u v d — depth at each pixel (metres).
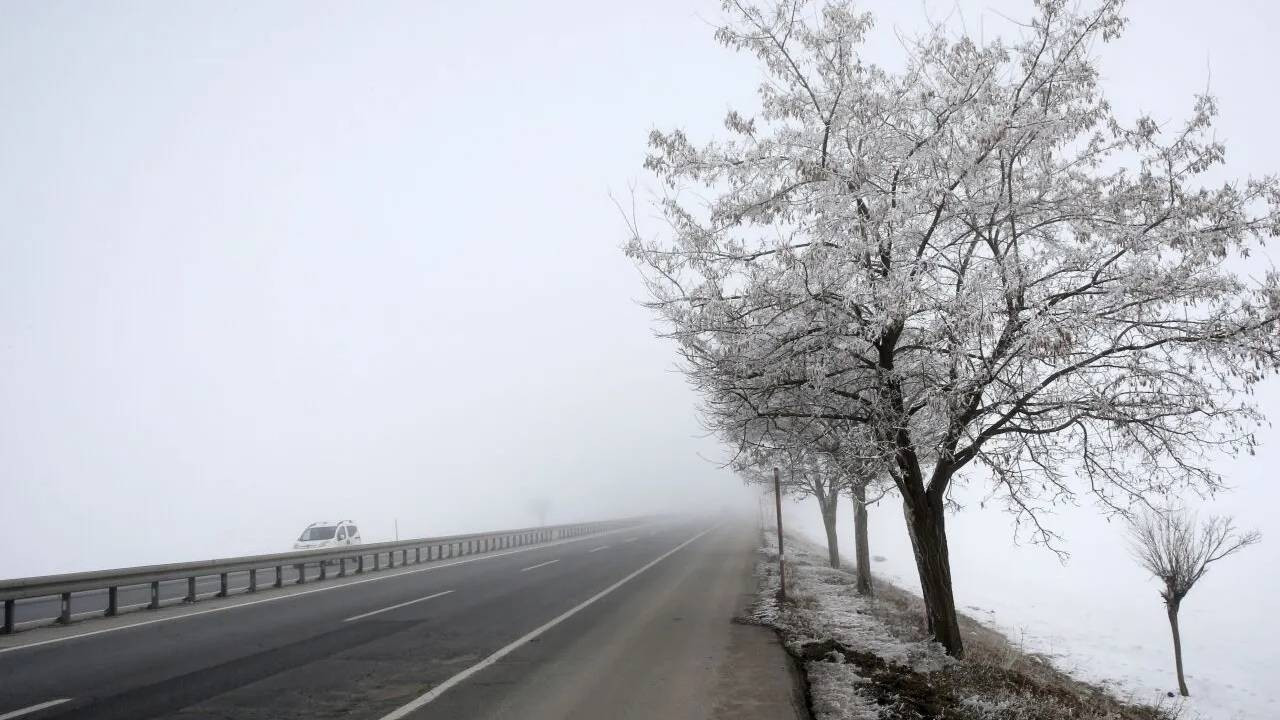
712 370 10.00
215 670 8.82
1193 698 15.94
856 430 9.70
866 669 8.84
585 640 10.97
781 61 9.70
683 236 9.77
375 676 8.52
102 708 7.14
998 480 9.66
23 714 6.93
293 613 13.85
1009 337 8.50
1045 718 7.22
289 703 7.33
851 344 8.84
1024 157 9.61
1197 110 8.97
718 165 9.73
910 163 9.09
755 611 14.18
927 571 10.02
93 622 12.77
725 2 9.56
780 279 9.26
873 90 9.80
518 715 6.96
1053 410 8.98
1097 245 8.91
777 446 10.99
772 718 6.90
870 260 9.27
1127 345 8.66
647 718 6.89
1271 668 19.53
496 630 11.88
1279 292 7.83
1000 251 9.71
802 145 9.55
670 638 11.16
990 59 9.30
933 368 9.49
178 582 20.16
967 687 7.93
